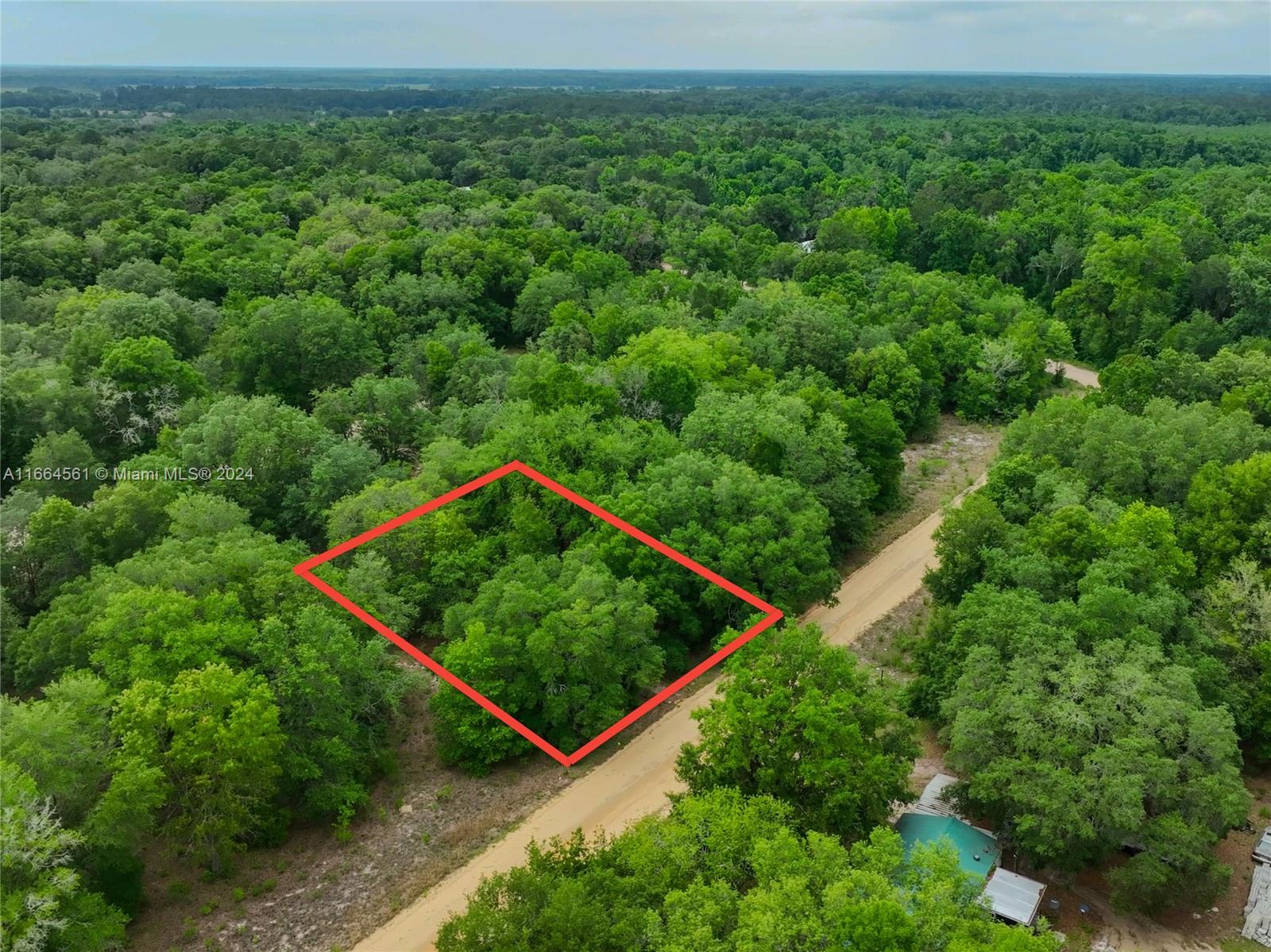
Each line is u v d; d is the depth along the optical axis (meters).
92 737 39.19
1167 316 108.88
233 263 108.19
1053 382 103.88
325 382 85.69
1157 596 46.62
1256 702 45.28
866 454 72.44
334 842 43.34
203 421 68.19
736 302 102.12
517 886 31.67
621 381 76.69
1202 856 36.56
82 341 77.38
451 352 89.81
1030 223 135.12
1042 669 41.94
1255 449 61.66
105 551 56.22
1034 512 59.53
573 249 124.62
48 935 32.81
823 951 28.67
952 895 31.39
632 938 29.92
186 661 42.66
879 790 38.62
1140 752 37.78
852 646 58.00
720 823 34.19
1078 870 39.94
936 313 104.50
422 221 130.50
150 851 42.19
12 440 68.94
